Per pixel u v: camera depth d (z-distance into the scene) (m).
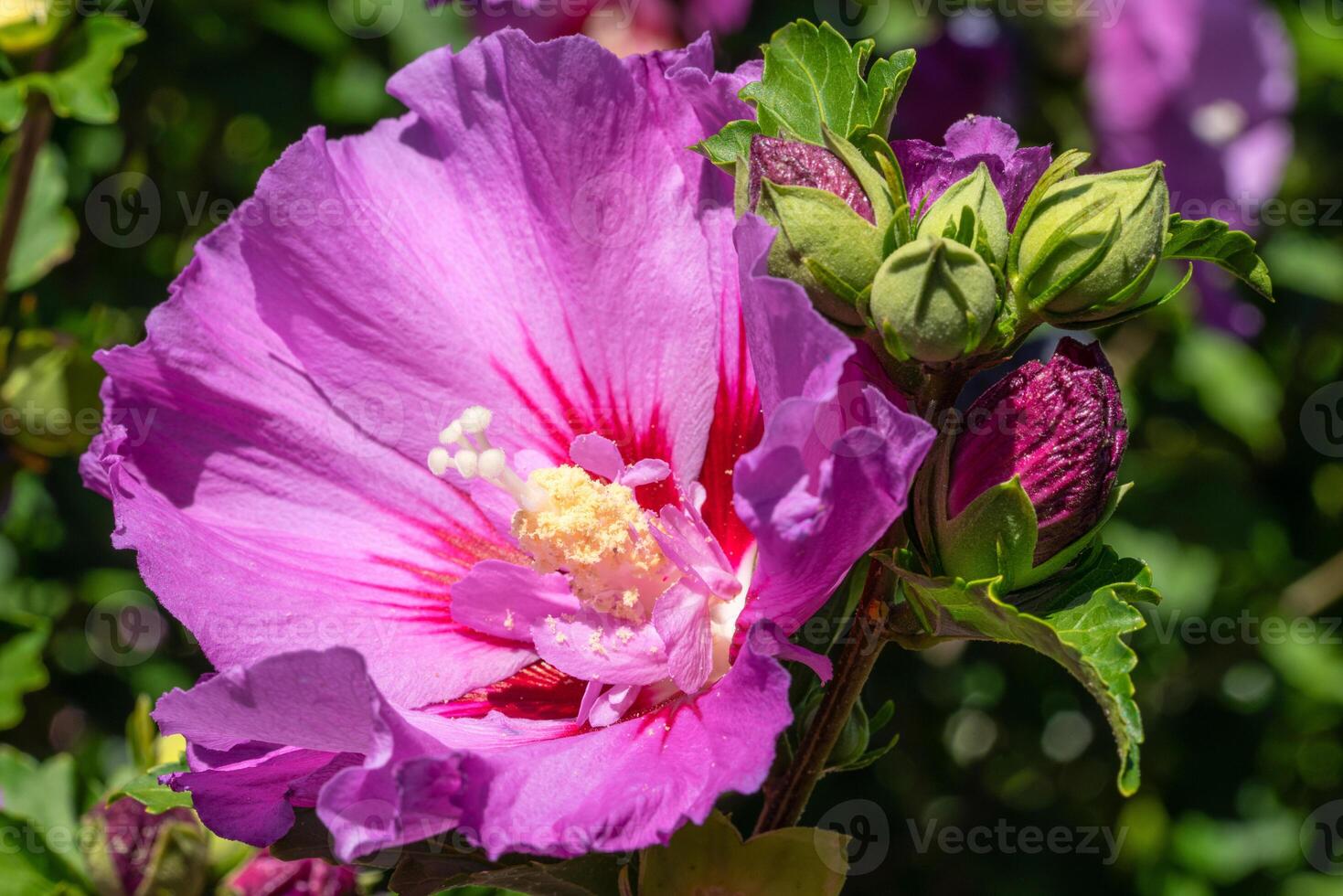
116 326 0.59
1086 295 0.37
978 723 0.71
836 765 0.39
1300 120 0.70
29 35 0.47
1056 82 0.61
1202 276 0.61
